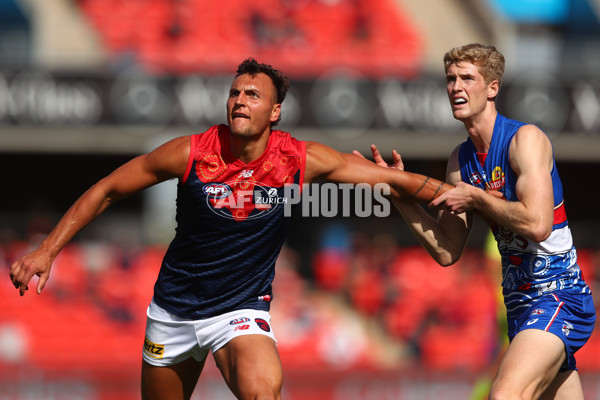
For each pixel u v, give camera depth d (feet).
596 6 187.01
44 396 128.06
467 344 146.51
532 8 187.32
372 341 147.64
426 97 152.35
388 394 132.87
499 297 76.18
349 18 181.88
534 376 45.14
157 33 178.19
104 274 151.94
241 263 48.32
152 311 50.29
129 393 130.31
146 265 153.99
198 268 48.34
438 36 183.42
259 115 45.93
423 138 154.30
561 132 153.58
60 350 145.69
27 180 195.93
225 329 48.39
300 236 174.19
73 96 148.46
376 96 151.74
